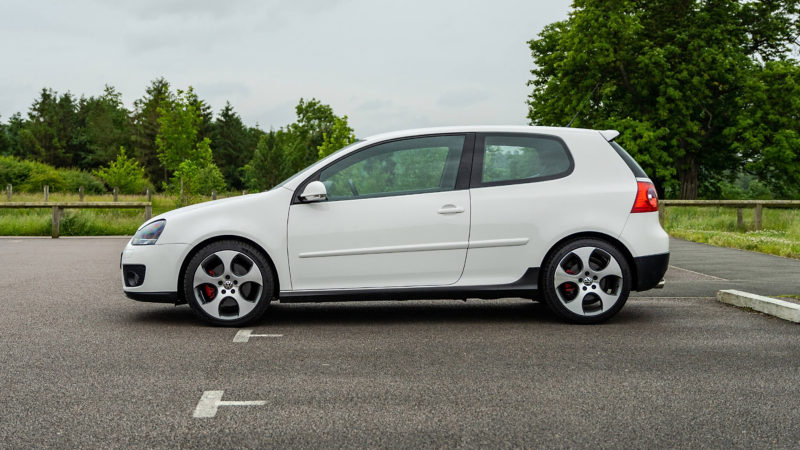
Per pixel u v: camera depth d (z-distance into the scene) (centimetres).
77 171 5475
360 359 459
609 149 595
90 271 966
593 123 3503
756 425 327
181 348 490
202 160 5797
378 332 551
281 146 7181
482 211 572
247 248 563
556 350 485
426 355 470
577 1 3419
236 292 566
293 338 527
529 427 324
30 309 653
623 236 575
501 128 595
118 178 5441
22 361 450
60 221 1762
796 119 3356
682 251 1260
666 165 3409
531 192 577
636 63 3322
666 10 3450
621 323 584
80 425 326
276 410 349
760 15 3491
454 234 570
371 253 567
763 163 3453
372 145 586
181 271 574
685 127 3381
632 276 590
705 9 3394
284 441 306
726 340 515
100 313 634
